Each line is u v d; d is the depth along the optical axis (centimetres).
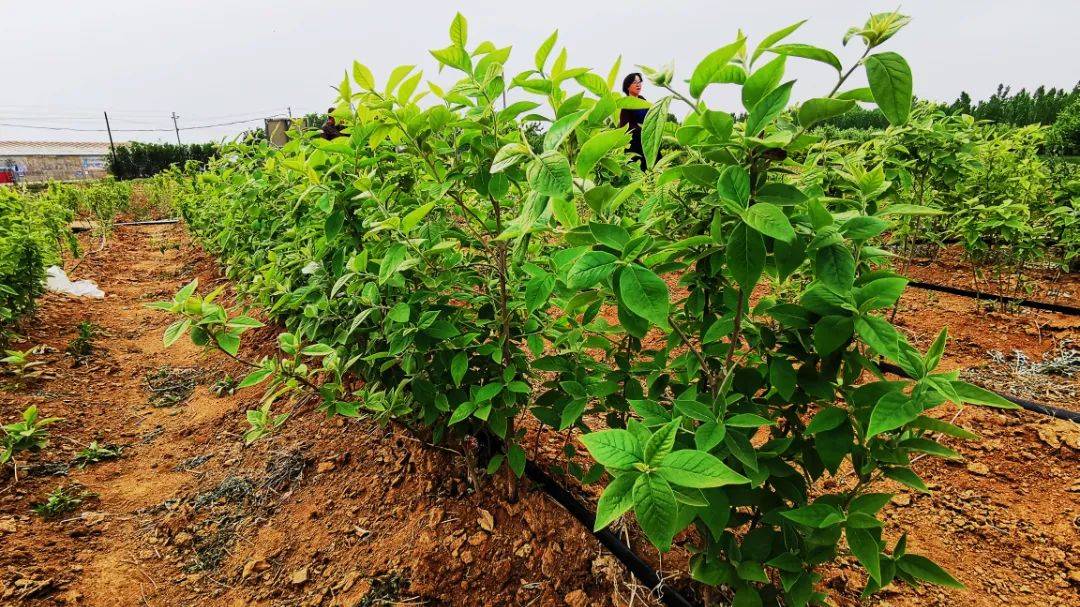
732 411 149
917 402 106
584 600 194
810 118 102
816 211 110
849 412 125
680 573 193
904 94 97
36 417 331
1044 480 238
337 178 232
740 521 151
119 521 272
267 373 196
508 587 204
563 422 184
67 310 609
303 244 327
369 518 251
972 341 375
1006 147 434
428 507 244
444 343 208
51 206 780
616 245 116
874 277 123
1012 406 97
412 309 208
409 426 250
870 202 150
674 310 171
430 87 193
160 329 589
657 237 159
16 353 387
